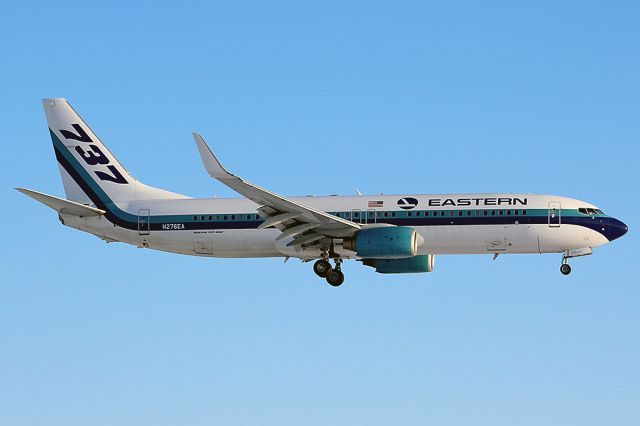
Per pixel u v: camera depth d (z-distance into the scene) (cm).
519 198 17062
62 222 18262
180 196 18288
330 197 17488
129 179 18312
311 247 17225
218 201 17875
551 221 16838
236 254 17825
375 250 16800
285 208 16288
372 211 17188
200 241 17750
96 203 18250
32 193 17450
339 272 17625
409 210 17125
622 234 16988
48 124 18538
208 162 15175
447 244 17038
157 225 17900
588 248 16925
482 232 16912
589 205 17075
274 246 17538
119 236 18112
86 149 18400
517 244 16912
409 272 17875
